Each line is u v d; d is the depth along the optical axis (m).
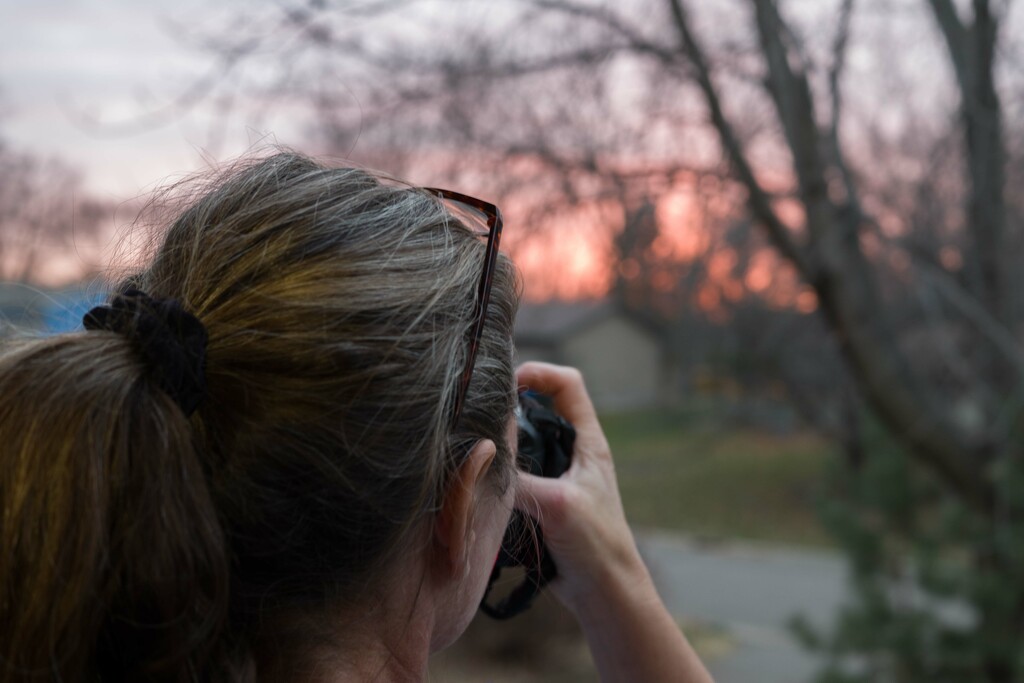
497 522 0.81
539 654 6.95
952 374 4.29
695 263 4.45
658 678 1.04
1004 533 4.25
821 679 5.10
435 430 0.68
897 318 4.54
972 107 3.55
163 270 0.73
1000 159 3.72
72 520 0.58
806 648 5.39
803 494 16.42
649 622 1.04
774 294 5.56
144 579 0.58
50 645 0.56
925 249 3.94
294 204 0.71
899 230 4.06
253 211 0.71
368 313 0.66
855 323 4.13
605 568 1.02
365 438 0.65
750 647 8.95
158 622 0.59
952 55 3.62
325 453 0.64
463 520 0.73
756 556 13.27
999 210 3.75
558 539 1.01
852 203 3.79
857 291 4.17
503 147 3.61
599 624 1.06
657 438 16.06
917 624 4.68
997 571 4.45
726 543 14.03
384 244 0.71
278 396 0.64
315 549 0.66
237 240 0.70
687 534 14.55
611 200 3.69
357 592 0.69
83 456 0.59
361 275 0.68
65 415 0.60
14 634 0.57
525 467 0.99
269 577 0.66
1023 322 4.00
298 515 0.65
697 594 11.18
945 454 4.30
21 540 0.58
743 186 3.92
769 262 5.07
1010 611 4.37
